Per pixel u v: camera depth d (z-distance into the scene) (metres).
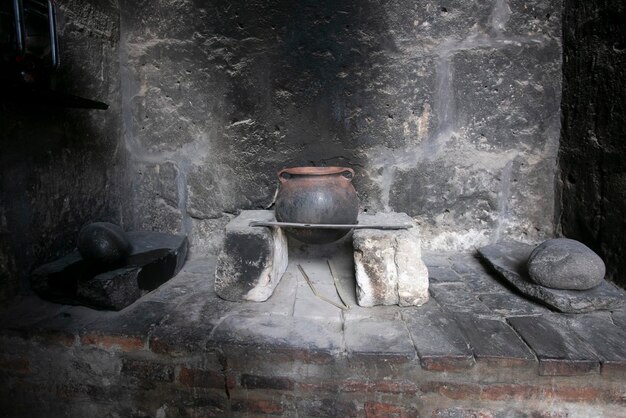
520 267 1.77
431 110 2.07
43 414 1.43
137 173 2.21
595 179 1.79
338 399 1.27
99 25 1.95
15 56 1.33
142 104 2.16
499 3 1.97
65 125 1.76
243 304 1.57
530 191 2.11
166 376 1.32
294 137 2.13
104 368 1.36
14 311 1.48
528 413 1.22
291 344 1.27
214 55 2.08
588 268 1.47
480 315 1.46
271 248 1.59
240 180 2.18
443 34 2.01
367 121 2.09
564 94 1.99
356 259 1.55
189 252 2.22
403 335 1.32
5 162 1.48
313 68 2.06
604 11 1.71
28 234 1.59
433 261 2.05
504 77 2.02
